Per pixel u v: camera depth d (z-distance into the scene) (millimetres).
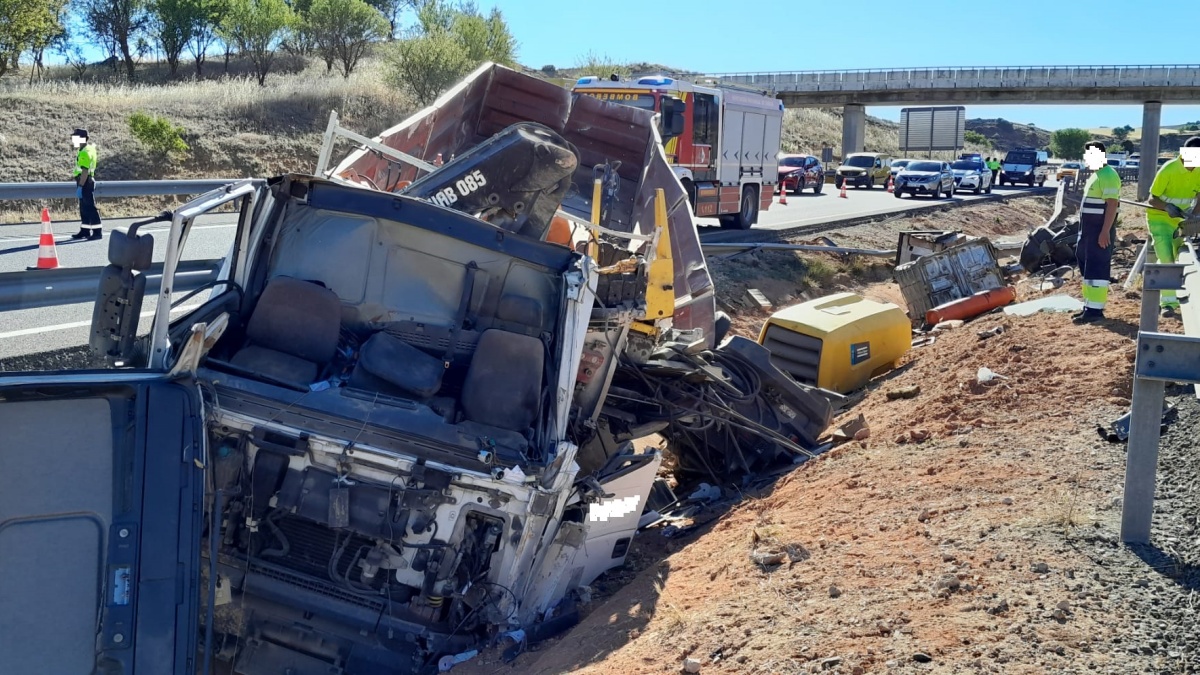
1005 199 41750
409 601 5094
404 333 5867
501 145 6344
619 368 8180
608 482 6242
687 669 4398
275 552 5090
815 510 6445
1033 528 5203
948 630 4250
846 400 10867
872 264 21516
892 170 49438
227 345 5730
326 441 4863
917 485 6387
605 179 11148
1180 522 5137
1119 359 8430
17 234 14969
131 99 30250
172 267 4875
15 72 41406
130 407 4012
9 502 3756
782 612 4789
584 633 5363
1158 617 4227
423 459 4895
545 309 5953
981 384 8664
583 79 20344
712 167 21281
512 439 5246
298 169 28703
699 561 6230
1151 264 7062
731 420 8805
